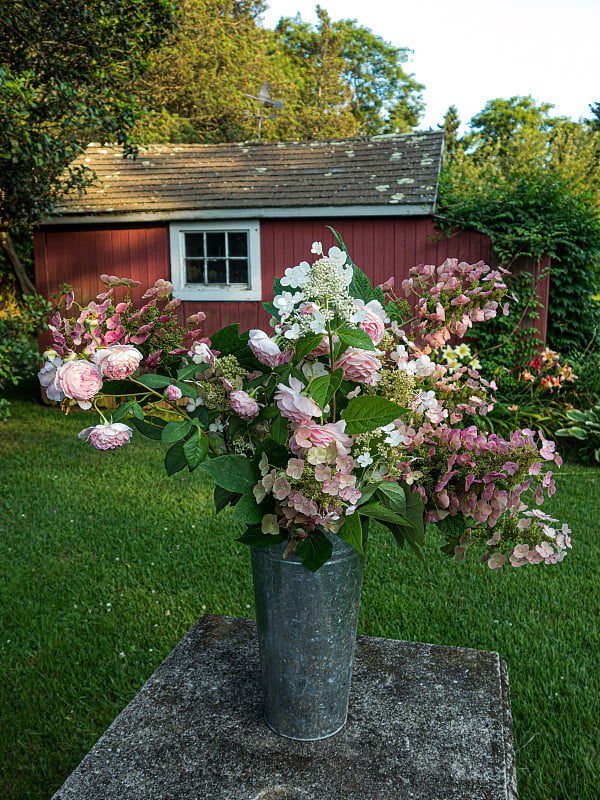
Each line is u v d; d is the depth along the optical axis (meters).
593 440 5.97
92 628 3.11
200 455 1.26
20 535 4.16
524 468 1.37
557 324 7.20
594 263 7.24
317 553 1.29
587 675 2.73
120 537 4.15
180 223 7.78
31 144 5.29
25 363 5.74
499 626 3.11
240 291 7.75
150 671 2.79
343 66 34.28
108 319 1.35
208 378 1.36
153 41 6.32
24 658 2.88
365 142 8.59
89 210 7.74
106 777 1.40
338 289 1.16
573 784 2.14
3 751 2.35
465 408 1.54
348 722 1.59
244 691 1.71
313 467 1.18
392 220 7.23
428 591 3.47
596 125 28.50
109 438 1.20
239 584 3.52
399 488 1.38
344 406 1.33
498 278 1.50
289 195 7.46
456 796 1.35
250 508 1.28
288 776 1.40
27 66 5.75
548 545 1.42
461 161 20.41
